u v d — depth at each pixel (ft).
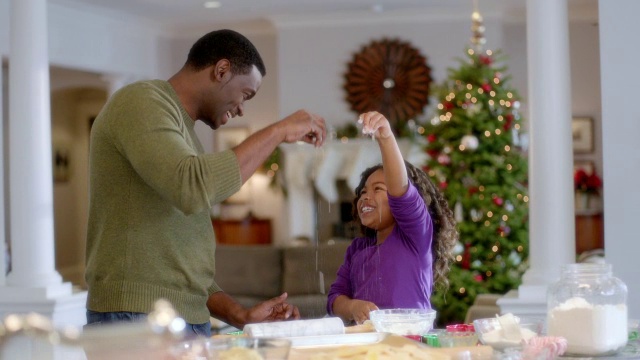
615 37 15.31
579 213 32.55
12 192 17.52
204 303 7.98
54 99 39.34
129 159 7.33
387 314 7.18
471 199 21.25
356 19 32.89
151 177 7.17
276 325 6.77
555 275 16.20
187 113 8.03
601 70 15.37
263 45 35.40
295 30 33.37
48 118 17.69
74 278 40.45
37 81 17.49
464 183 21.48
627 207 15.30
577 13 33.27
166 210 7.63
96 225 7.75
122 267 7.55
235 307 8.39
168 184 7.07
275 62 35.42
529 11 16.48
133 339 4.68
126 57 31.89
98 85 35.32
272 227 35.55
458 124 21.62
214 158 7.17
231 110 8.30
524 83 33.81
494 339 6.57
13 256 17.57
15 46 17.46
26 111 17.42
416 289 8.61
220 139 36.17
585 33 33.73
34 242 17.47
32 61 17.47
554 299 6.61
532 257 16.47
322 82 33.27
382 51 32.86
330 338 6.39
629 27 15.26
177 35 34.42
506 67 22.18
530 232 16.52
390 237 8.74
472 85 21.79
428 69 32.58
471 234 21.25
